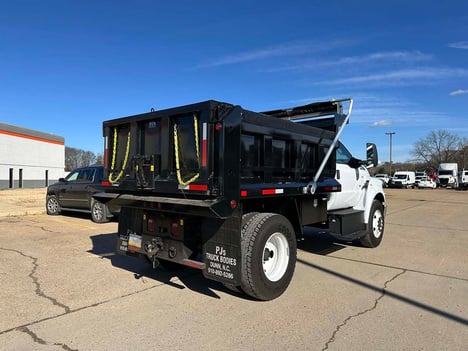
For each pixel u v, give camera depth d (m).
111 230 9.55
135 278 5.43
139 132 4.99
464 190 42.78
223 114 4.00
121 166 5.29
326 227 6.71
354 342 3.45
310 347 3.35
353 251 7.36
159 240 4.75
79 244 7.75
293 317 4.02
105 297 4.62
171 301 4.50
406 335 3.59
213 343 3.41
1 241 8.07
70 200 11.96
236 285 4.13
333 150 6.29
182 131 4.38
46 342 3.42
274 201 5.12
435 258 6.79
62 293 4.75
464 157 84.69
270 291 4.44
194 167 4.21
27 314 4.06
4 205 15.91
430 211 15.80
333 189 6.16
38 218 12.02
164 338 3.51
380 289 4.98
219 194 3.94
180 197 4.35
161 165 4.57
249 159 4.50
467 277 5.57
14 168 34.12
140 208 4.78
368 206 7.41
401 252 7.29
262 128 4.61
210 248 4.30
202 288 5.00
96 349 3.29
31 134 36.56
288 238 4.73
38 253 6.93
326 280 5.38
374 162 7.44
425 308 4.29
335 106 6.41
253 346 3.36
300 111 6.81
